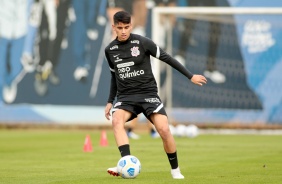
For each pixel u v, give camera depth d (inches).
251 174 1462.8
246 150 2262.6
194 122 3789.4
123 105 1305.4
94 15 3796.8
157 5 3757.4
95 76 3796.8
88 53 3799.2
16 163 1795.0
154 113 1290.6
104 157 1980.8
